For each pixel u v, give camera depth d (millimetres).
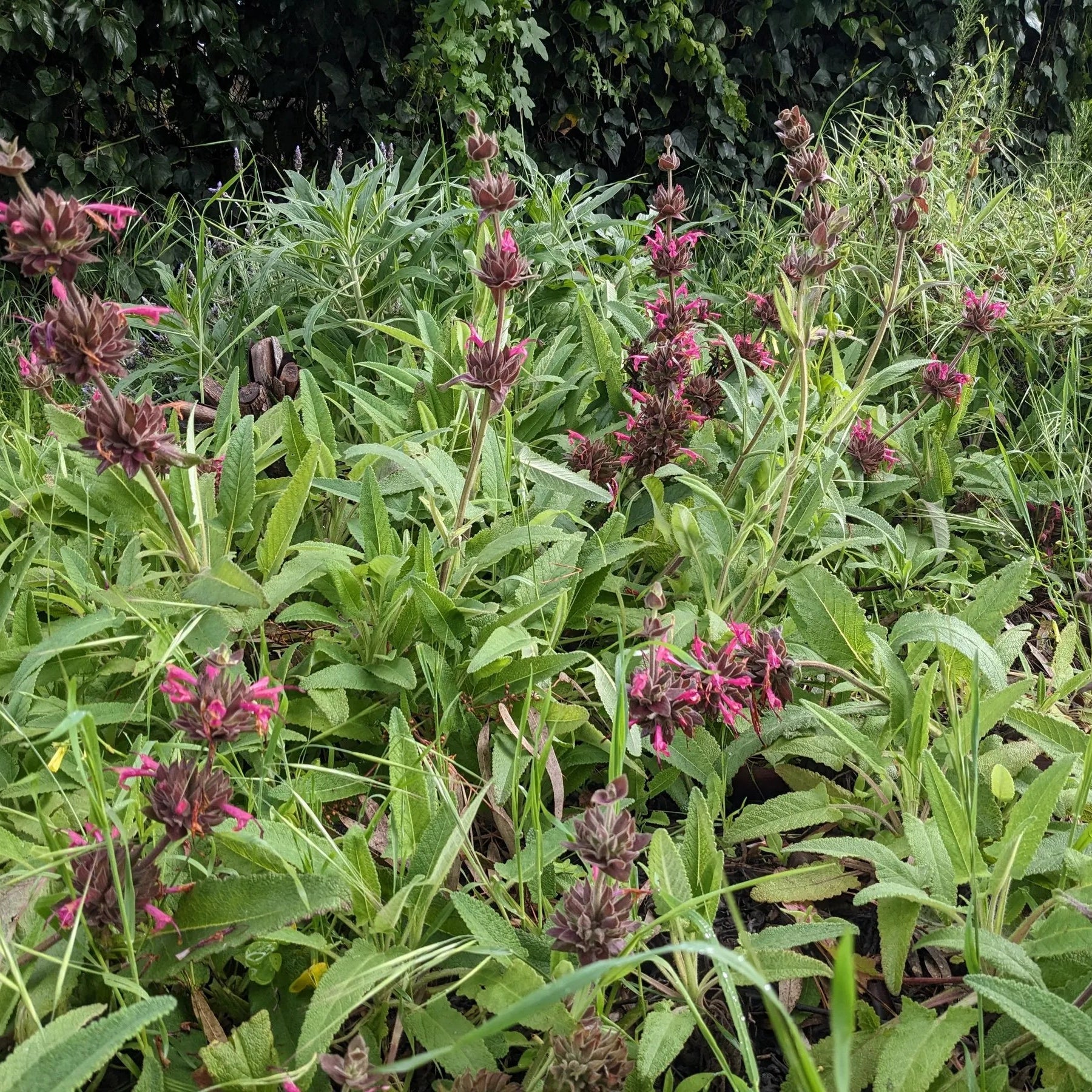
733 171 6477
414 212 4066
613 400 2771
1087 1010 1271
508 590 2006
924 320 3631
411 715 1808
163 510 1596
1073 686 1983
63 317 1281
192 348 3389
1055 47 6922
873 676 1852
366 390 3041
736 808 1920
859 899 1324
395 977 1195
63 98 5039
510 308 3184
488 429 2307
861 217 4055
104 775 1547
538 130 6152
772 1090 1382
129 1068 1247
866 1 6473
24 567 1766
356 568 1753
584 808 1800
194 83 5309
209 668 1175
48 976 1223
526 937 1350
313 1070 1171
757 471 2473
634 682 1471
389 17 5609
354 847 1368
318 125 5863
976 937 1250
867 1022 1375
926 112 6801
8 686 1635
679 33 6148
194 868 1402
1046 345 3779
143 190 5301
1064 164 5340
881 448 2635
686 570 2248
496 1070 1229
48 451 2332
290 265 3428
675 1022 1274
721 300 3855
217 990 1354
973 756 1375
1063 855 1448
